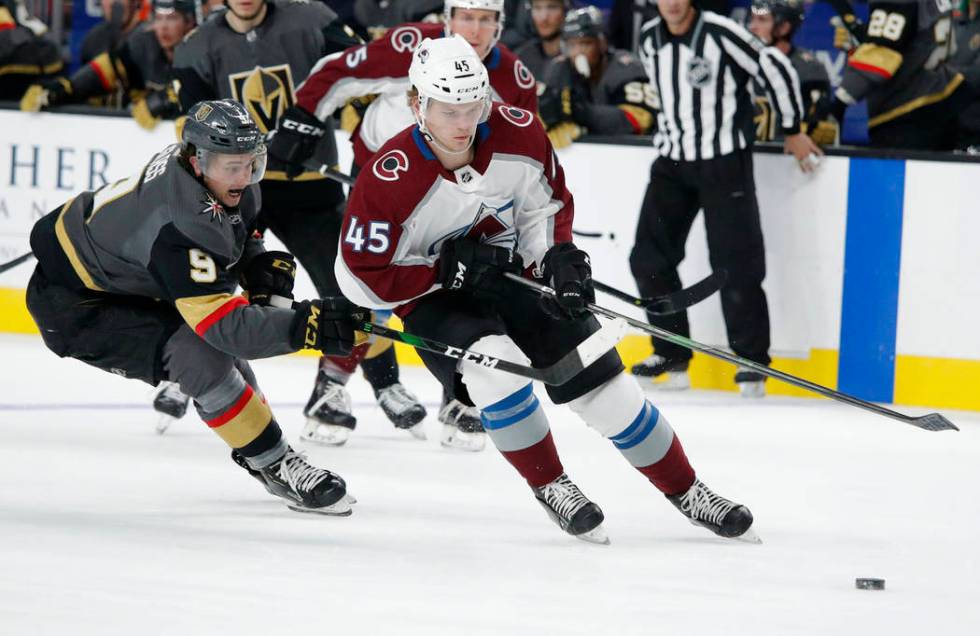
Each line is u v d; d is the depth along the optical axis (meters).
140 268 8.10
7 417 11.93
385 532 8.25
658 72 14.05
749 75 13.90
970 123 14.91
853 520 8.90
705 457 11.05
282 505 8.97
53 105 15.98
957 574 7.54
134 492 9.24
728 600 6.87
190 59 11.84
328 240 11.73
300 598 6.71
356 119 14.72
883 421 13.04
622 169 14.74
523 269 8.08
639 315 14.77
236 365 8.85
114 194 8.20
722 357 7.98
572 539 8.16
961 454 11.50
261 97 11.80
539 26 15.51
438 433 11.90
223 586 6.90
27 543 7.69
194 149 7.86
